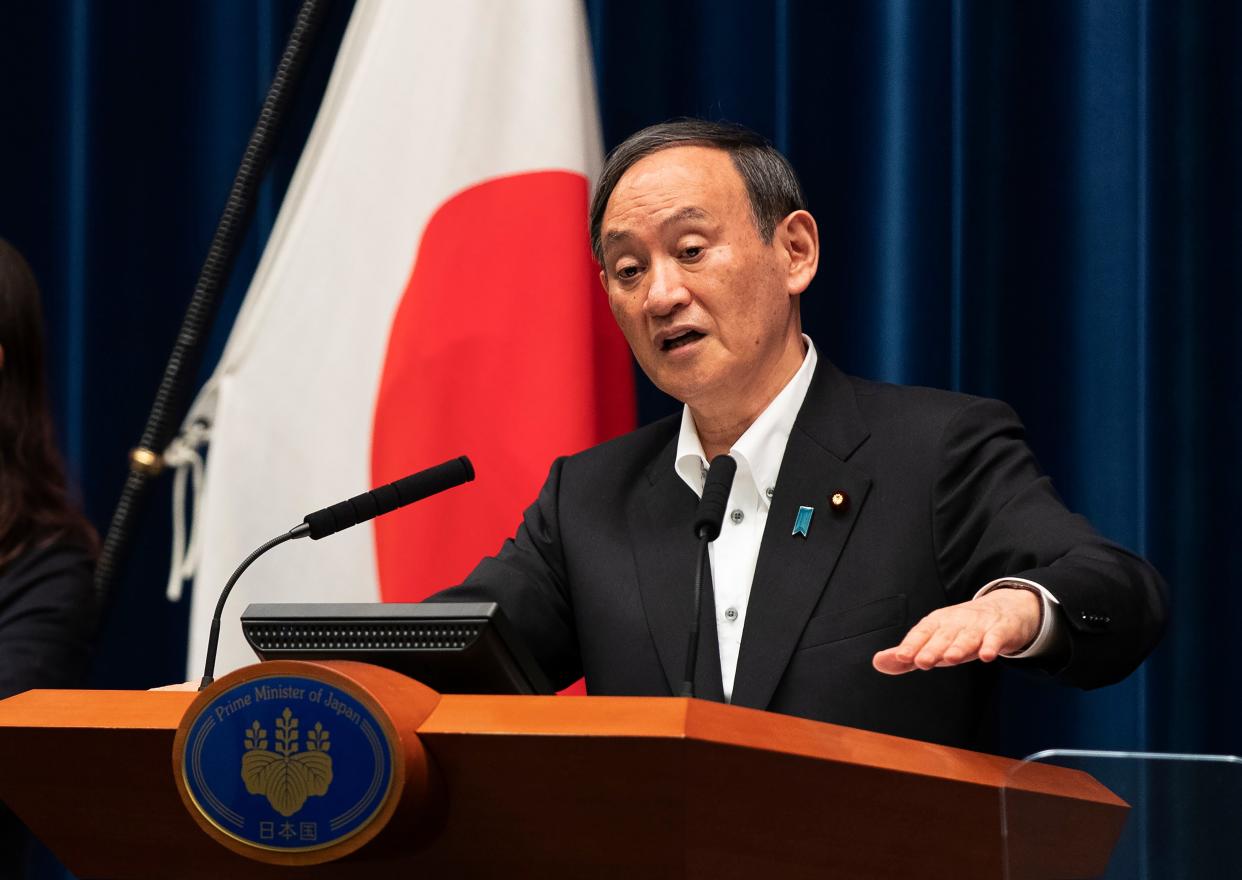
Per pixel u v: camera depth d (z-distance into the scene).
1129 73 10.91
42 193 13.07
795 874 4.26
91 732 4.47
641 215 6.98
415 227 10.45
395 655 4.59
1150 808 3.83
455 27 10.61
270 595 10.16
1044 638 4.91
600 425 10.45
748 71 11.94
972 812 4.37
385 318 10.41
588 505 7.36
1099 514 10.77
